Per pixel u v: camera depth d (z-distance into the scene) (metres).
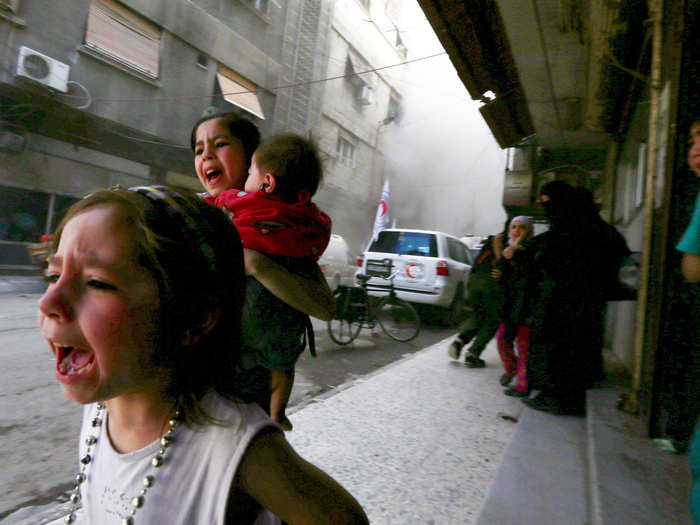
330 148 18.42
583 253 2.83
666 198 2.19
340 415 2.75
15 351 4.24
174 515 0.53
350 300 5.92
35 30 8.70
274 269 1.08
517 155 8.04
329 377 4.32
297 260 1.15
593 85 4.55
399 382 3.54
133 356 0.48
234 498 0.53
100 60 9.77
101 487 0.59
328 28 17.02
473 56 4.56
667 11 2.52
